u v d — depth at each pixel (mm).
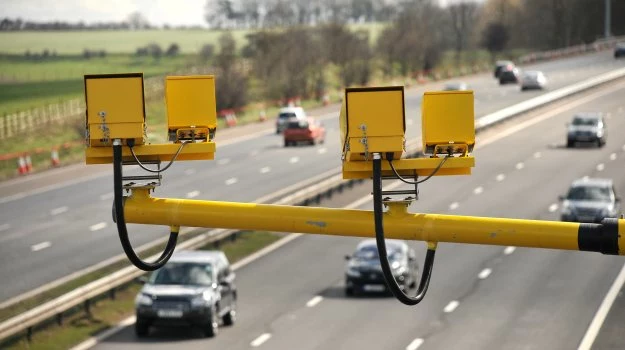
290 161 77875
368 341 34500
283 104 121625
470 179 70562
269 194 63281
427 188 67125
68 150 90688
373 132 10625
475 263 47312
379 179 10578
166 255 11375
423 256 49375
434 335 35125
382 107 10633
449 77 154750
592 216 54094
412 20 176375
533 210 59750
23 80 163625
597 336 34500
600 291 41281
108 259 46594
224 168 74812
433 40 180750
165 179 69875
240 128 102062
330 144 87938
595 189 55656
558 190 65938
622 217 10922
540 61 178625
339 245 51875
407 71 161250
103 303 39188
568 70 154125
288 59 135000
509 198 63656
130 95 11172
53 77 168125
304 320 37750
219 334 35906
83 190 66562
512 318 37250
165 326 35406
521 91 126688
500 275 44719
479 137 90688
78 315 37500
